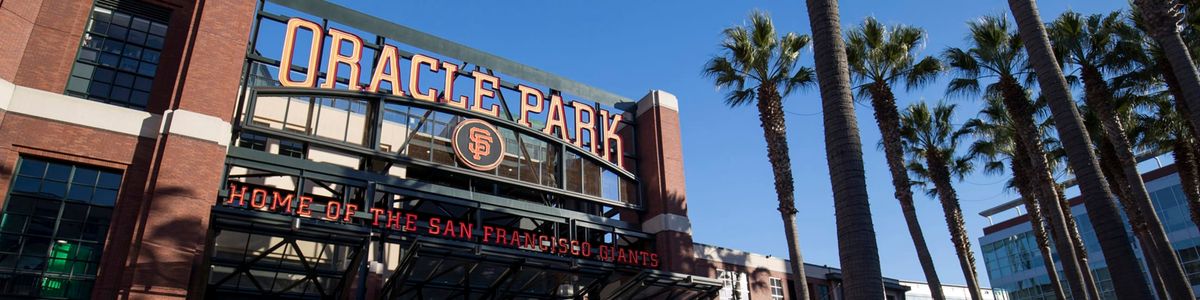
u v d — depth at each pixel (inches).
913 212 1205.7
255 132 959.6
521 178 1219.2
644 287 1098.1
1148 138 1365.7
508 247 1102.4
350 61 1103.6
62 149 820.6
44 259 776.3
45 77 859.4
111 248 798.5
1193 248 2390.5
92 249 806.5
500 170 1206.3
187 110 877.8
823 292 1718.8
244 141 1130.7
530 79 1321.4
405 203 1250.0
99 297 768.3
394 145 1289.4
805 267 1701.5
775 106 1170.0
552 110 1316.4
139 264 765.9
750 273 1547.7
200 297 868.6
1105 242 711.1
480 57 1270.9
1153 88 1295.5
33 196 797.2
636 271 1229.1
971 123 1509.6
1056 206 1222.9
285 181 1154.0
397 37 1179.9
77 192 823.1
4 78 810.8
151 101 912.3
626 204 1336.1
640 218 1365.7
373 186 1017.5
